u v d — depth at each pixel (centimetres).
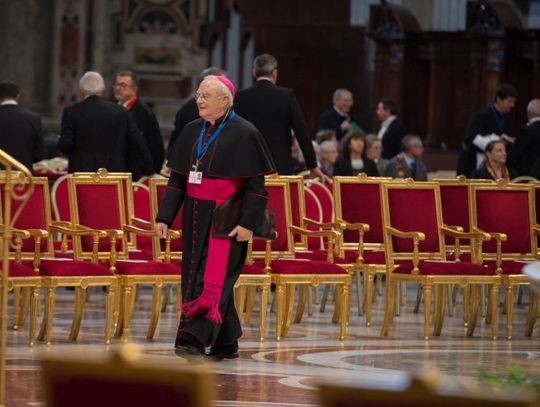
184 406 905
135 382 916
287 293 3259
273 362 2712
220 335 2678
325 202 4041
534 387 1448
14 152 3922
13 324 3291
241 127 2644
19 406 2036
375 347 3067
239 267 2658
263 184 2642
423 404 889
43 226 3105
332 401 908
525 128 4606
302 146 3916
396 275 3328
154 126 4431
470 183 3525
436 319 3391
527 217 3509
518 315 4050
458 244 3594
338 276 3198
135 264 3058
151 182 3300
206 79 2655
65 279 2936
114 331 3269
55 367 934
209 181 2625
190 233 2645
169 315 3744
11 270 2870
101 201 3241
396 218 3397
